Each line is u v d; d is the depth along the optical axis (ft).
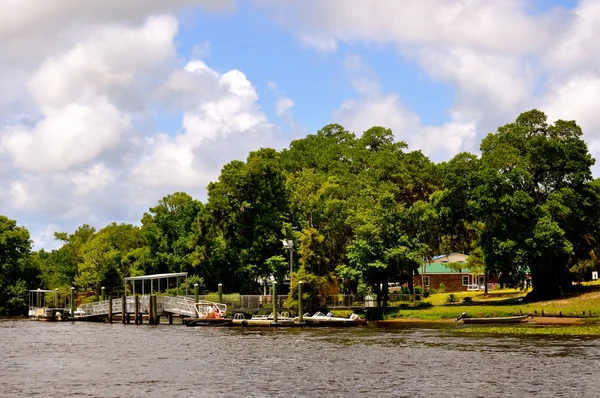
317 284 271.49
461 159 292.40
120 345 191.93
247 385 120.26
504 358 143.64
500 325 226.38
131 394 114.11
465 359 143.95
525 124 300.20
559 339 177.27
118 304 311.68
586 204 279.90
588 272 335.47
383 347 170.09
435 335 198.49
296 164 485.15
